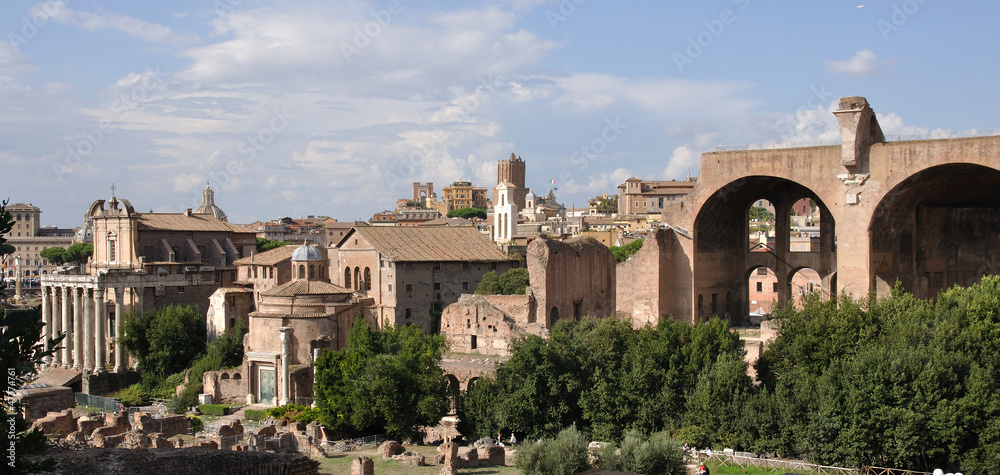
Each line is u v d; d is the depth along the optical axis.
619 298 102.94
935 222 100.12
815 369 72.62
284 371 95.81
